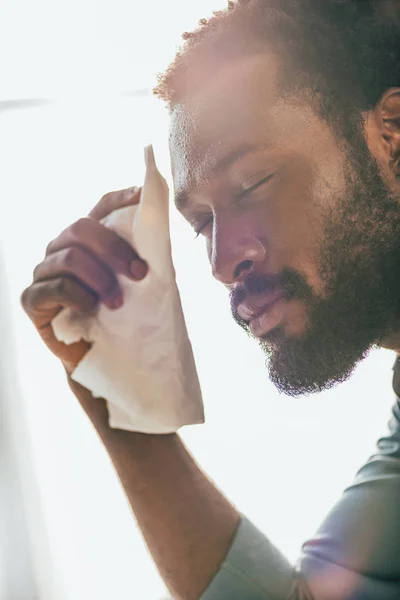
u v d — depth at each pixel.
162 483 0.76
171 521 0.75
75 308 0.67
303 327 0.70
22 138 2.10
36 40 1.99
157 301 0.67
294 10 0.71
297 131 0.69
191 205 0.73
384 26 0.72
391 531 0.72
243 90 0.69
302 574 0.75
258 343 0.73
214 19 0.76
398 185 0.71
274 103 0.69
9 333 2.08
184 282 2.07
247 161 0.68
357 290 0.70
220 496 0.79
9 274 2.09
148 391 0.67
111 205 0.71
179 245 2.06
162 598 1.96
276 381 0.72
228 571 0.74
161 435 0.77
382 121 0.71
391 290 0.71
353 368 0.73
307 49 0.70
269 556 0.76
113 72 2.05
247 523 0.77
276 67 0.70
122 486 0.77
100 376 0.68
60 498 2.05
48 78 2.05
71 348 0.71
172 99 0.75
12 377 2.07
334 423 2.07
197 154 0.70
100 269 0.67
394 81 0.71
